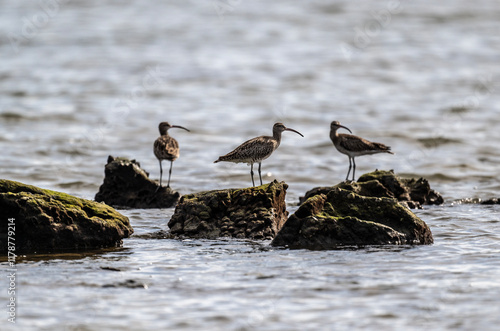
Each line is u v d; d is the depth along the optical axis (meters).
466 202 18.47
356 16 54.44
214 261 12.56
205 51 44.72
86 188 20.77
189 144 27.20
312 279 11.42
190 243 13.97
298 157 25.44
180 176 22.44
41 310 10.09
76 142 26.98
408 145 27.12
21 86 36.34
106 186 18.34
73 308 10.18
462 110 32.47
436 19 53.03
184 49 45.22
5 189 13.57
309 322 9.66
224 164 24.14
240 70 40.38
